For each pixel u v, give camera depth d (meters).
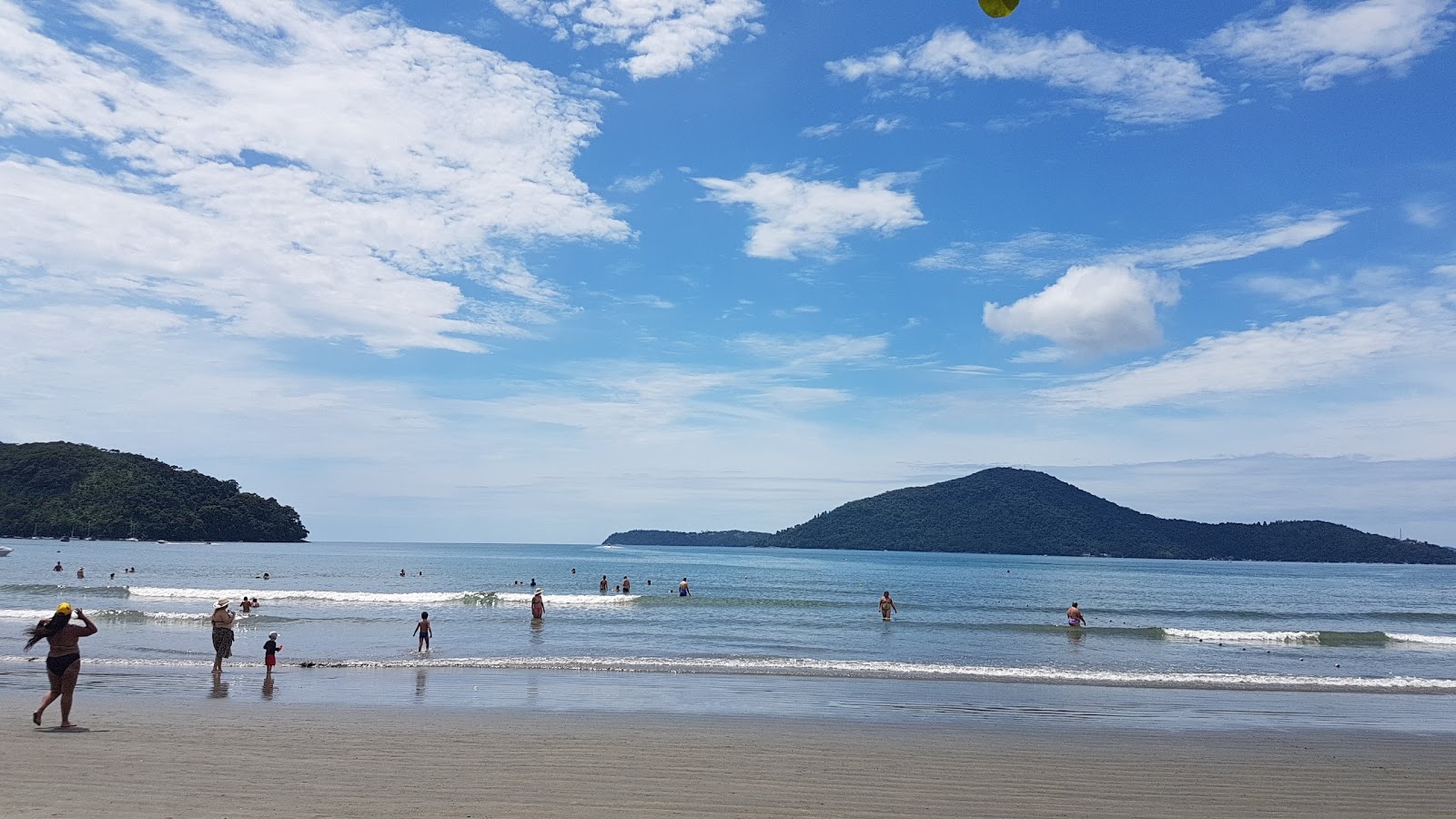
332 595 45.12
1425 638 34.16
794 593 63.69
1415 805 9.92
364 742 11.99
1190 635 34.78
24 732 12.12
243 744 11.59
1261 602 65.56
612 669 21.52
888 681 20.61
